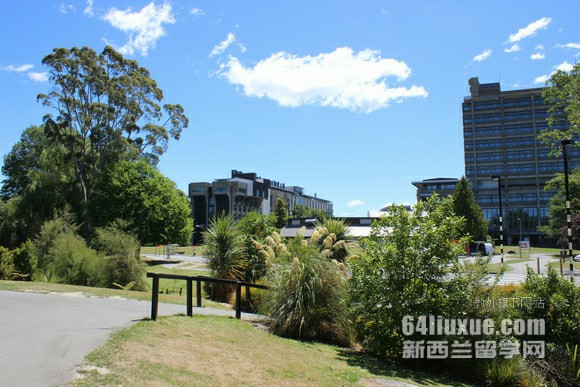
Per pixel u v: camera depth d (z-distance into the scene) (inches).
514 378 325.4
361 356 352.2
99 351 228.7
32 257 748.0
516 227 4488.2
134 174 1878.7
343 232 546.0
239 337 328.2
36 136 2352.4
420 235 358.0
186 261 2000.5
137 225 1812.3
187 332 307.0
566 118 1043.9
